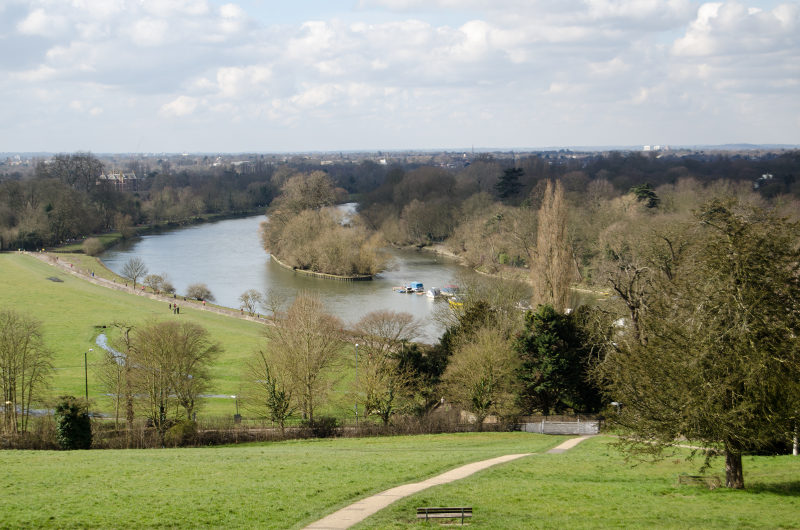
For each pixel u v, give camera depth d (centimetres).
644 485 3741
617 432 4172
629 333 5916
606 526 2906
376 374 7212
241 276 17938
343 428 6594
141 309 13662
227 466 4369
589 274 14275
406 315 9344
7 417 6562
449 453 5012
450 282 16612
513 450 5200
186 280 17375
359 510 3262
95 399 7694
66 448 5681
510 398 7031
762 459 4438
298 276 17912
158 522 3127
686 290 3719
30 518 3159
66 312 13062
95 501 3462
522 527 2909
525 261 16800
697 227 5622
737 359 3328
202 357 7875
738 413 3344
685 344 3531
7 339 7006
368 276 17512
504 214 18475
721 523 2920
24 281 15912
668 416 3553
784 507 3158
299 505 3362
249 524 3095
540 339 7144
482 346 7194
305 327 7575
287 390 6931
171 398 7156
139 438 6053
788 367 3319
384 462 4469
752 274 3384
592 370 6425
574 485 3756
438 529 2911
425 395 7688
